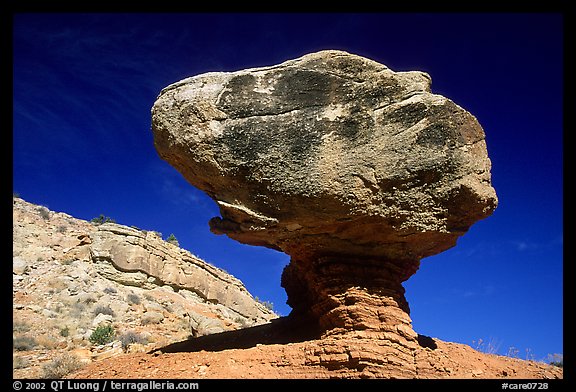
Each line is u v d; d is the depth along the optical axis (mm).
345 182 11750
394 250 12742
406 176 11703
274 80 12500
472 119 12328
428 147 11758
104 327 19938
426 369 11211
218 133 12102
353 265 12500
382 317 11789
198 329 21406
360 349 10969
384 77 12289
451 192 11750
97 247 29453
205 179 12484
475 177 11945
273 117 12172
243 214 12227
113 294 26453
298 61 12719
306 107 12227
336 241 12625
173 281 31031
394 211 11922
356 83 12336
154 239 31750
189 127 12180
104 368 13453
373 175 11773
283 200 11992
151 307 25703
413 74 12453
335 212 11945
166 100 12547
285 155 11906
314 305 12883
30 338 18453
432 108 11883
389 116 12023
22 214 32469
